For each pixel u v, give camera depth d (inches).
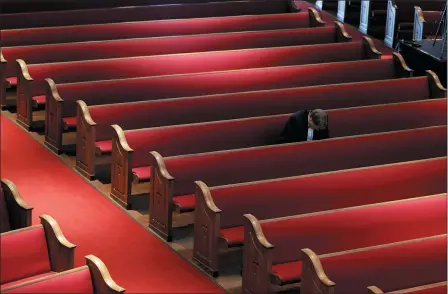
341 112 400.5
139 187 378.9
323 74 451.8
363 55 490.0
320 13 636.7
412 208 315.9
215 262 312.0
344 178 333.4
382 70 465.7
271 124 382.0
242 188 317.1
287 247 295.9
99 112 380.2
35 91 426.0
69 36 486.6
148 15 542.3
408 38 576.1
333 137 399.5
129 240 333.4
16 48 448.5
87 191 370.9
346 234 304.5
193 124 369.4
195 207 317.4
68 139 421.4
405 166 346.9
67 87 402.3
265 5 573.3
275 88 442.0
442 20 479.8
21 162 394.3
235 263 324.8
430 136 386.9
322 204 330.0
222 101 400.8
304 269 272.7
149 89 416.8
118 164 357.7
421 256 288.7
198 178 341.4
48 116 405.1
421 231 317.7
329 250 302.4
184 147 368.5
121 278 307.6
